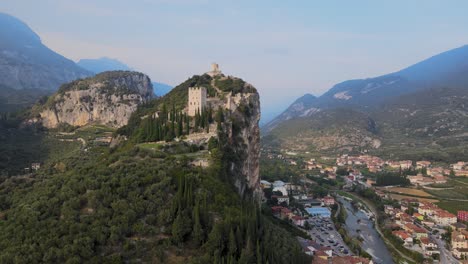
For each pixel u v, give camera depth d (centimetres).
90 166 11544
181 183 9319
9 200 10594
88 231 7819
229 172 12975
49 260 7131
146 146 13825
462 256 15088
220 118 15100
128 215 8319
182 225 8319
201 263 7669
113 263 7294
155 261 7644
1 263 7006
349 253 14662
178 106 18200
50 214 8494
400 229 17800
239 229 8831
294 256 10038
